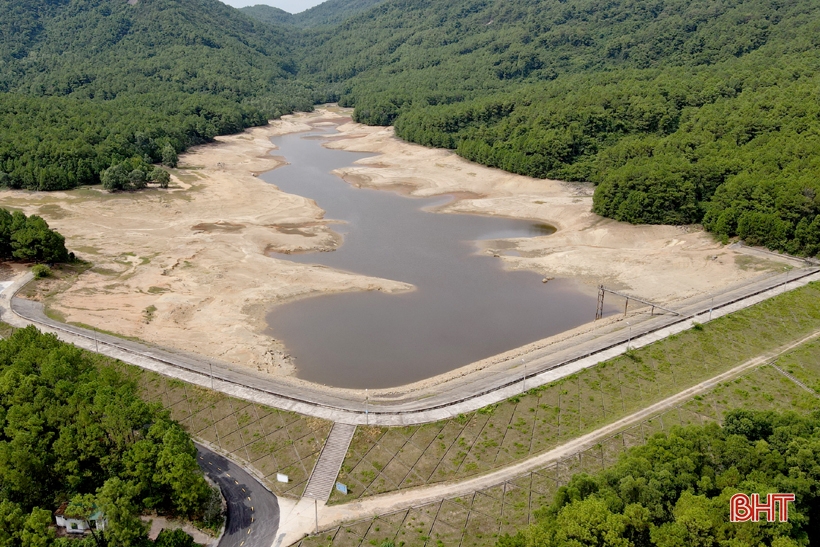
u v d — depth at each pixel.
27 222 136.00
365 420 85.62
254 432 84.62
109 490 64.69
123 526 62.25
